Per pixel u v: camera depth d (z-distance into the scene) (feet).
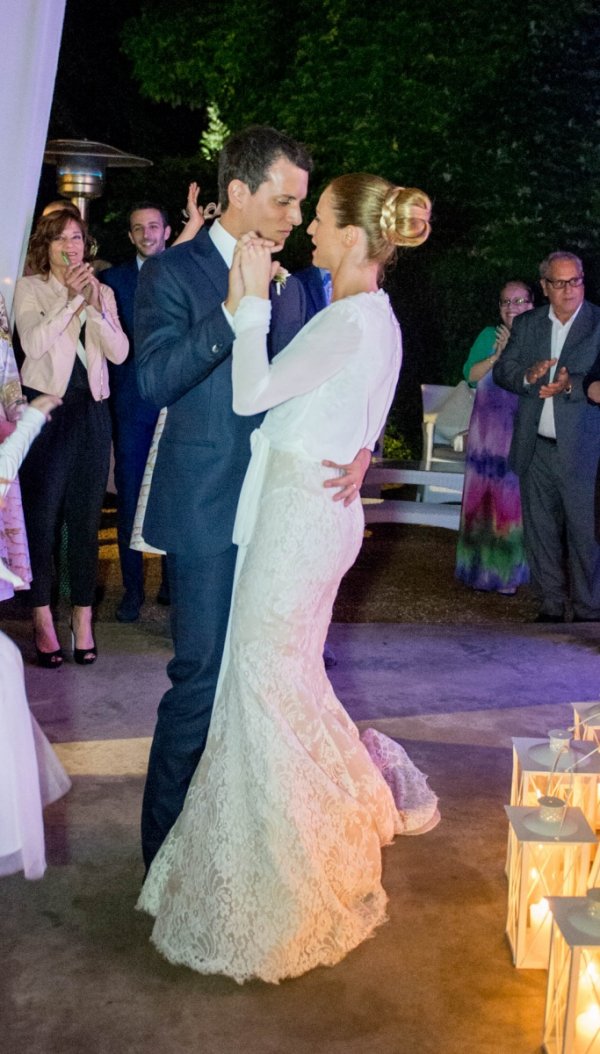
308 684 9.85
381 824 10.99
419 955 9.61
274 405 9.08
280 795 9.27
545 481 20.01
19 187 10.84
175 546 9.82
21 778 10.10
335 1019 8.77
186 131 46.88
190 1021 8.70
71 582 16.35
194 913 9.33
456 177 35.01
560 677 16.65
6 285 11.07
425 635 18.60
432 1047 8.49
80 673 16.16
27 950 9.55
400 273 35.32
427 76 34.30
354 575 24.11
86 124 46.52
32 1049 8.35
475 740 14.14
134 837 11.48
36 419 9.68
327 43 34.91
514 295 22.12
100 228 43.34
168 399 9.46
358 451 9.57
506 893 10.61
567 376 19.13
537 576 20.49
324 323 9.28
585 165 34.55
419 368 35.50
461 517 23.04
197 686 10.05
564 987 8.11
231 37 37.65
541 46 33.86
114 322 16.02
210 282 9.69
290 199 9.52
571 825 9.41
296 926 9.22
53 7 10.61
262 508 9.50
